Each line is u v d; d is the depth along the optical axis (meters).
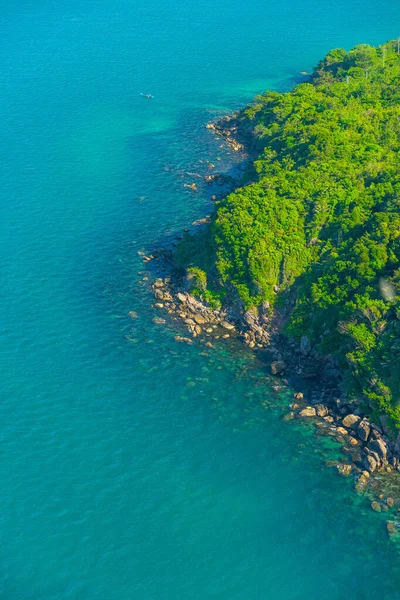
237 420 126.19
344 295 133.62
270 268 144.50
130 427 125.69
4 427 126.44
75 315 152.50
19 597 100.69
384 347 123.00
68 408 129.88
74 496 114.19
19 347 144.00
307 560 104.25
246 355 140.12
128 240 177.38
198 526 109.38
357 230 145.00
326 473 116.06
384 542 105.81
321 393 130.38
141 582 102.19
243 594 100.19
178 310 151.88
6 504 113.19
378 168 165.62
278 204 156.38
